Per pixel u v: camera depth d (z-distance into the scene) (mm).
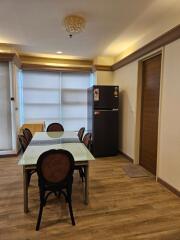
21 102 5270
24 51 4605
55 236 1910
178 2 2371
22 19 2881
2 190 2877
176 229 2023
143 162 3953
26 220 2166
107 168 3852
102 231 1984
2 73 4309
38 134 3699
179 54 2617
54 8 2551
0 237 1894
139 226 2066
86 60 5469
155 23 3025
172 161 2814
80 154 2408
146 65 3773
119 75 4867
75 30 2998
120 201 2578
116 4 2439
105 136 4633
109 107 4602
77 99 5652
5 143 4484
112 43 4004
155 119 3473
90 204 2500
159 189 2930
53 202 2539
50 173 2010
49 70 5301
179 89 2631
